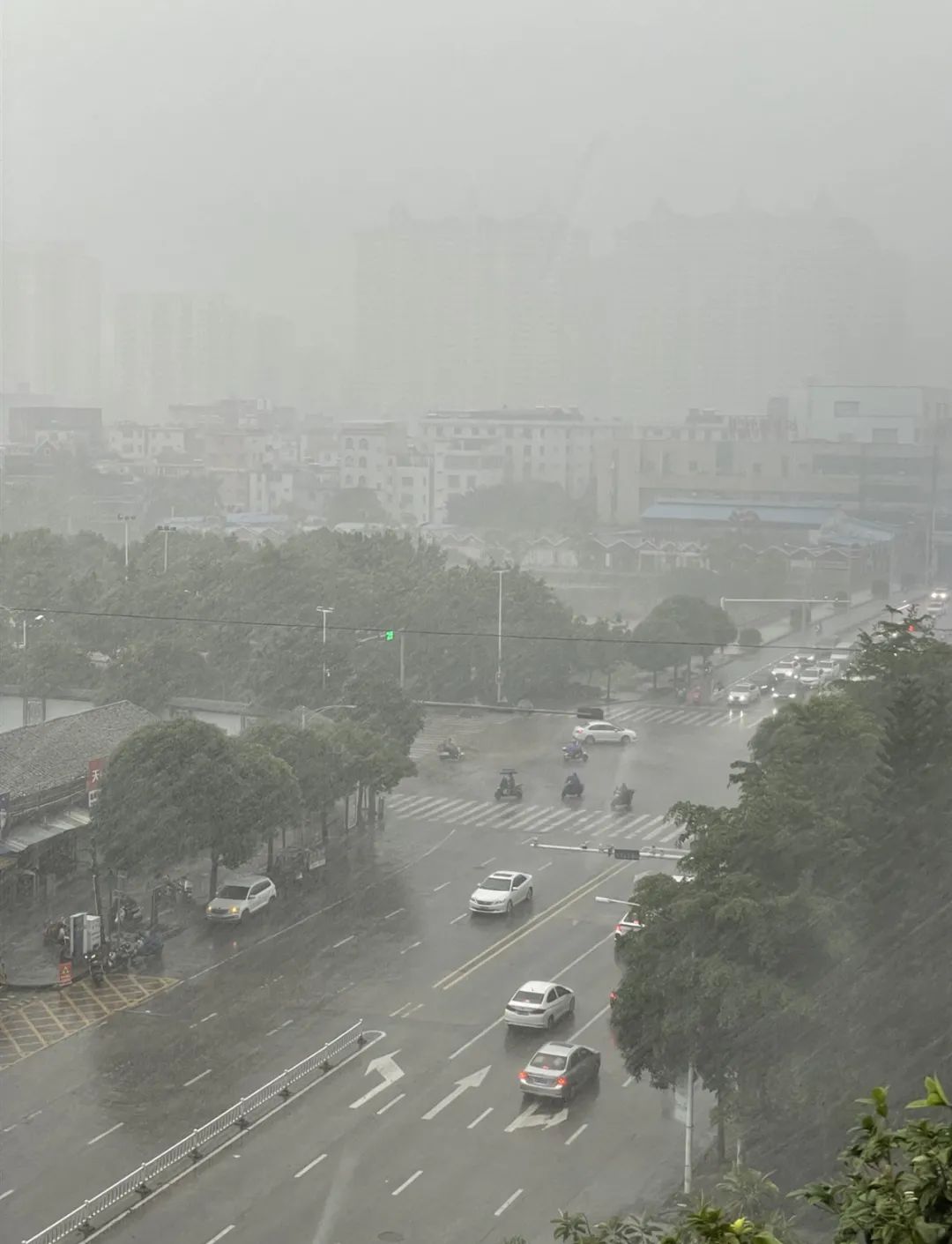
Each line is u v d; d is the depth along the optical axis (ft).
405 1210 123.44
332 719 269.64
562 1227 83.92
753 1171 108.78
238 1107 142.92
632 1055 134.62
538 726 339.77
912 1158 36.63
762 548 546.67
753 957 132.36
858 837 138.10
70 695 297.12
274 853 232.53
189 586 360.48
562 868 227.81
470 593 360.28
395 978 180.65
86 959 182.91
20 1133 138.41
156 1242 118.11
